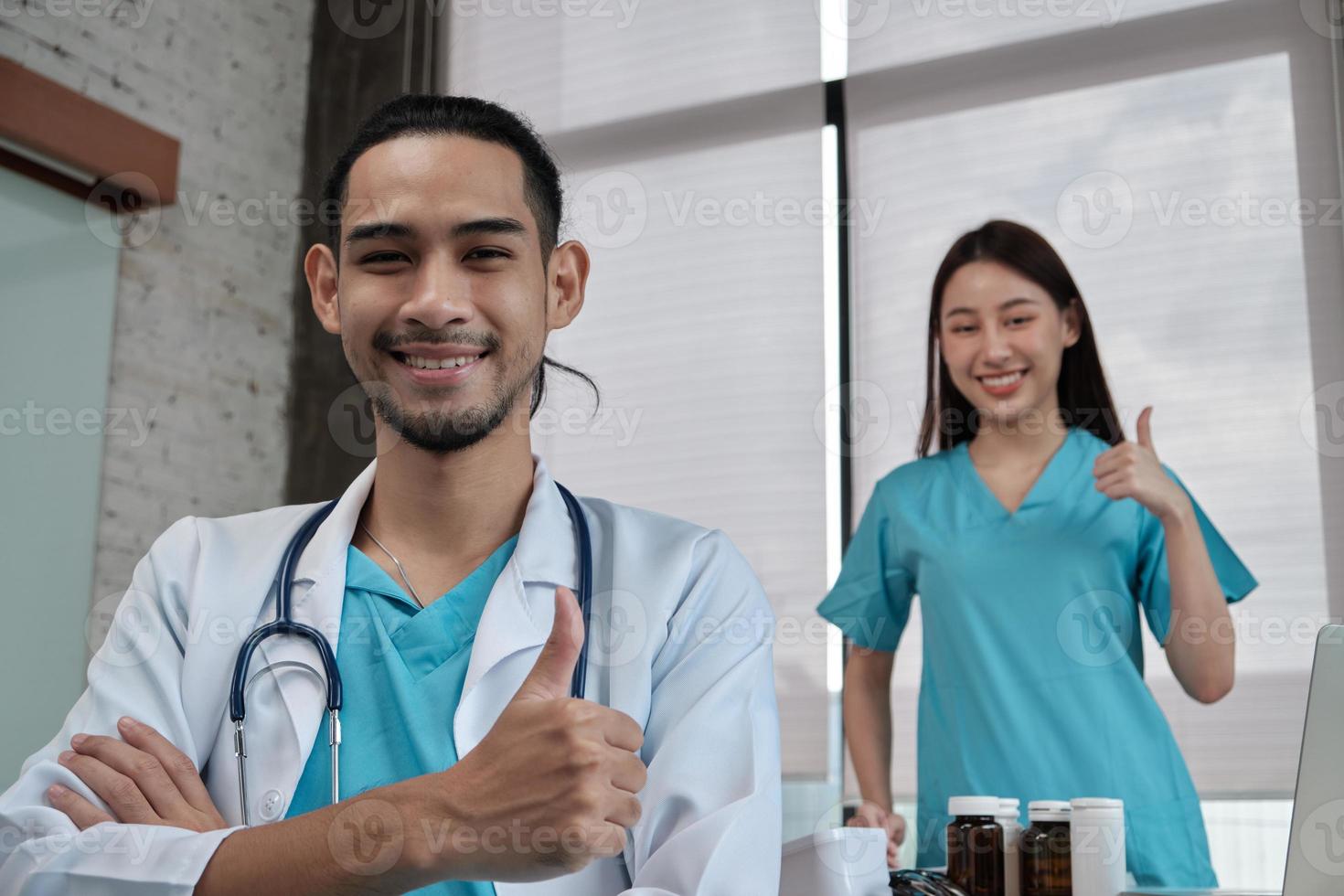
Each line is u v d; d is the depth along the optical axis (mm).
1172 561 1794
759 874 782
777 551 2250
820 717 2164
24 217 2471
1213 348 1907
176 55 2830
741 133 2426
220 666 912
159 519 2678
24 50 2527
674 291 2426
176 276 2775
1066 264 1998
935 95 2213
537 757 667
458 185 855
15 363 2434
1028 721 1774
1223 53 1991
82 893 769
